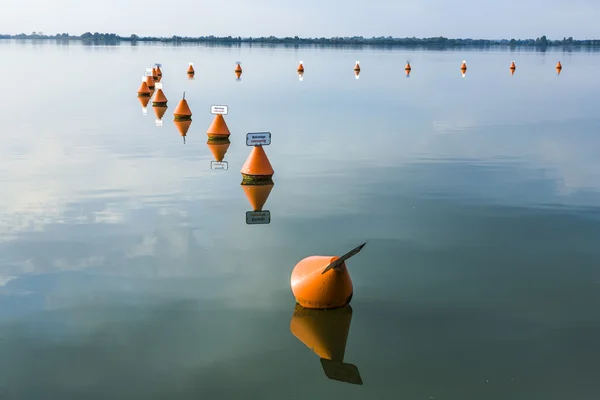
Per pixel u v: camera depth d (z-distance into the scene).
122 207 9.34
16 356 5.06
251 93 26.70
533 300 6.16
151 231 8.20
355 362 5.01
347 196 10.09
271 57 70.69
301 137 15.75
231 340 5.36
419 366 4.95
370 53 96.62
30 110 20.58
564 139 15.80
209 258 7.23
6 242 7.75
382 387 4.66
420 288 6.43
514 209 9.38
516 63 62.53
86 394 4.55
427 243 7.79
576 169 12.26
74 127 17.16
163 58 64.12
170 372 4.85
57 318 5.73
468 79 37.31
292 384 4.70
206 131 16.75
